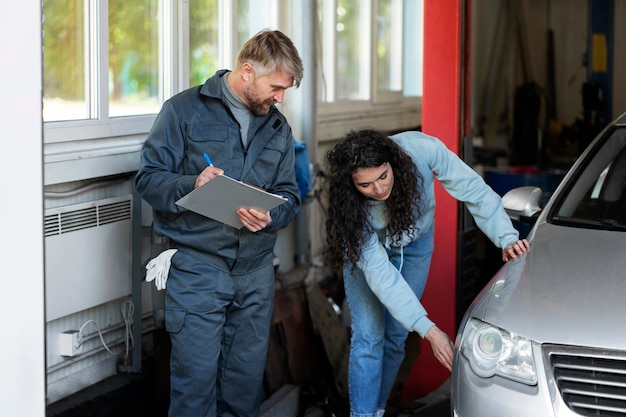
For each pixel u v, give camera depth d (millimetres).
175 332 3906
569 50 8992
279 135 4016
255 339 4125
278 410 4625
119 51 4645
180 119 3867
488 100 9031
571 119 9047
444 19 5234
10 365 2986
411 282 4449
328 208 3947
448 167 4133
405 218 3914
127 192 4660
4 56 2891
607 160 4500
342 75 7363
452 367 3658
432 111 5316
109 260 4449
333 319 5672
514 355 3348
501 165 8914
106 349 4562
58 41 4238
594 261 3748
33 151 2957
